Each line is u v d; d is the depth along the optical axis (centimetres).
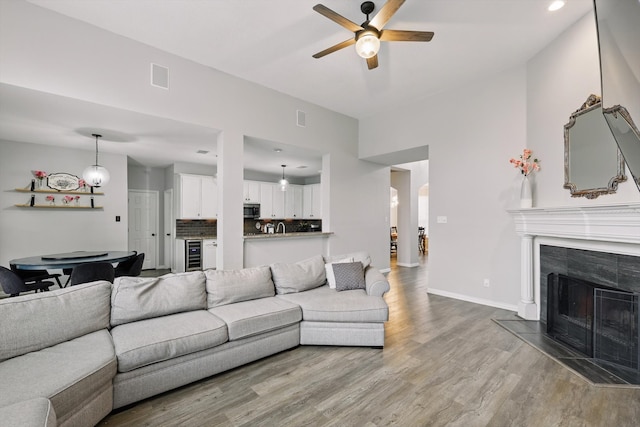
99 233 543
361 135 592
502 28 312
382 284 306
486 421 178
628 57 151
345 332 277
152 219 711
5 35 262
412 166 752
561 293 305
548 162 336
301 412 187
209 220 711
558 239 317
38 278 379
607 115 175
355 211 588
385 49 350
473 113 431
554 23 303
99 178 427
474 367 242
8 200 462
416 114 504
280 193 848
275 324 257
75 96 295
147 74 340
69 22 292
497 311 386
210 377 227
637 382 218
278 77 419
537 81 356
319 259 361
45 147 494
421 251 1021
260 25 307
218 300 271
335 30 316
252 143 473
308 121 506
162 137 445
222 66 389
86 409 160
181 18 295
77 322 203
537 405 193
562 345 282
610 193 259
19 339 178
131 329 214
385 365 246
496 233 407
